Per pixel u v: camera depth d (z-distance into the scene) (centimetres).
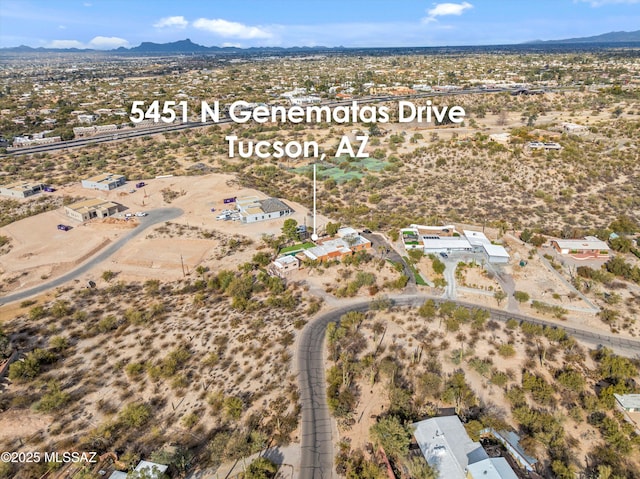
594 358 6819
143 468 4766
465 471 4766
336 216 12369
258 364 6681
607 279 8850
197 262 9769
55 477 4862
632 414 5691
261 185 14988
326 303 8312
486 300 8400
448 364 6688
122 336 7319
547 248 10406
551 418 5475
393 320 7800
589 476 4891
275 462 5081
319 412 5816
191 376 6412
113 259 9944
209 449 5191
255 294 8581
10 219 12050
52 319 7794
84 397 6012
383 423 5241
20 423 5538
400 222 11694
